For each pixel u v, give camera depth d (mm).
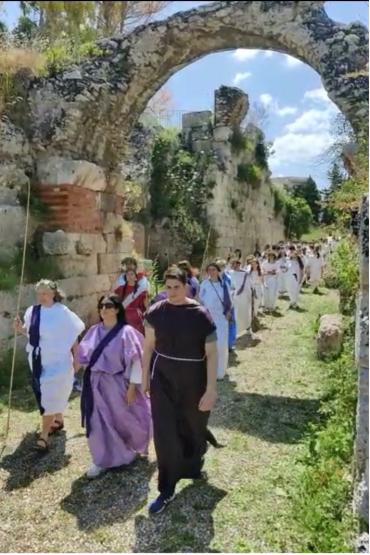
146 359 4168
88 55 8547
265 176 24125
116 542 3535
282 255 16484
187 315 3992
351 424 4883
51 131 8055
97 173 8680
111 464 4480
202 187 17938
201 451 4164
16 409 5984
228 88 18984
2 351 6656
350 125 7449
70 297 8188
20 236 7484
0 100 7520
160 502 3871
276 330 11086
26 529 3703
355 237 6676
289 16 7754
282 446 5020
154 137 17438
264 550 3377
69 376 4984
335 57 7488
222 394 6645
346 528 3486
